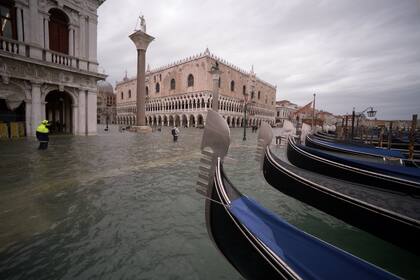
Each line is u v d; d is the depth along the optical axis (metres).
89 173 6.83
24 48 12.99
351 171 5.41
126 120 69.00
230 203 2.83
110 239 3.40
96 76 16.91
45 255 2.96
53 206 4.43
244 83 60.66
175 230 3.74
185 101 50.47
